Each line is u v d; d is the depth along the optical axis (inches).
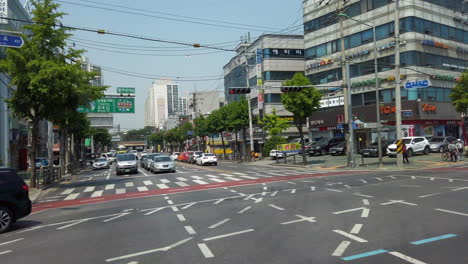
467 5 1722.4
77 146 2278.5
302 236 292.4
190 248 271.9
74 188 854.5
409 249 245.3
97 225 384.2
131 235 325.4
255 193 587.5
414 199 447.8
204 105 3823.8
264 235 301.9
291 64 2210.9
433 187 549.0
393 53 1513.3
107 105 1611.7
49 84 776.3
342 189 583.5
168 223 372.5
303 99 1218.0
